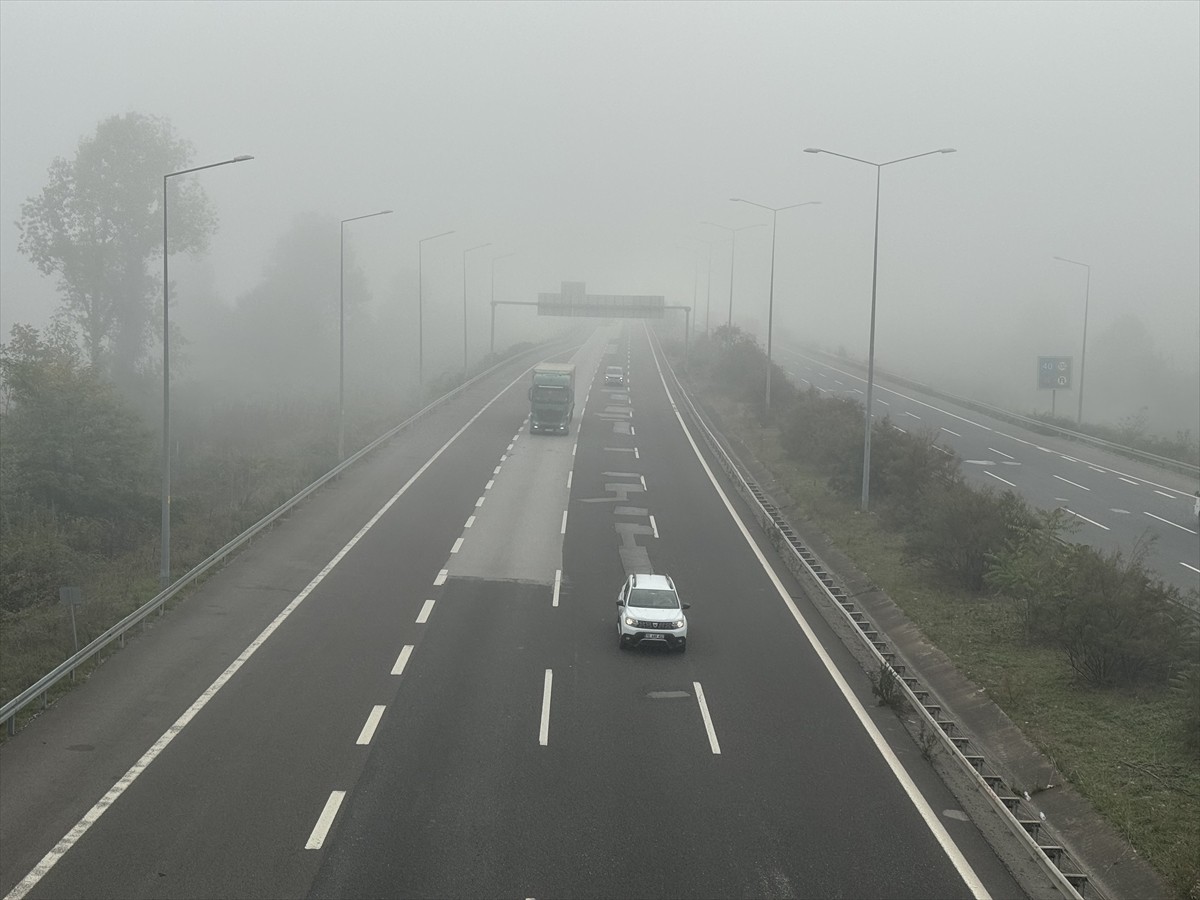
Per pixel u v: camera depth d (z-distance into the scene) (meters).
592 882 14.66
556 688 22.64
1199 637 23.78
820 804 17.47
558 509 42.12
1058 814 17.52
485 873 14.78
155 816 16.28
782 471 51.03
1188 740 19.34
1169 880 15.00
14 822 16.03
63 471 39.62
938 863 15.61
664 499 44.78
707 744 19.86
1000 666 24.23
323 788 17.38
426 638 25.88
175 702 21.22
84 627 25.27
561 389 61.84
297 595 29.39
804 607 29.78
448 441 58.97
